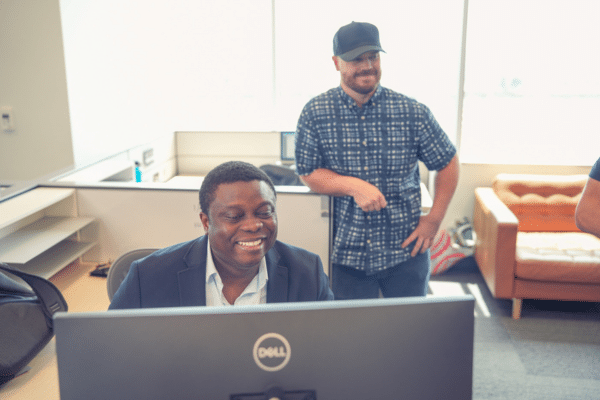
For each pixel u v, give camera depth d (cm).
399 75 741
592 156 408
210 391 73
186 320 71
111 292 157
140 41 404
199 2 462
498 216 323
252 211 97
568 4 561
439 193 215
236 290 112
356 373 74
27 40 320
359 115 204
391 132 204
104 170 265
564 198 366
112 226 229
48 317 144
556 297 317
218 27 474
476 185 396
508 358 284
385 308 74
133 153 329
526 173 389
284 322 72
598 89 645
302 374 73
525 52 646
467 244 389
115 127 375
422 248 213
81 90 336
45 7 314
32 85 326
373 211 207
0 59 325
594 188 184
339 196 211
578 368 274
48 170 339
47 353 154
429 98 746
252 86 501
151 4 420
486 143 498
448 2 392
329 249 227
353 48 192
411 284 216
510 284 321
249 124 459
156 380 72
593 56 636
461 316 76
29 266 203
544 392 253
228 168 98
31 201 209
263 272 112
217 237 99
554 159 402
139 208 226
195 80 474
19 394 134
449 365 76
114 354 71
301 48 607
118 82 376
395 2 566
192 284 109
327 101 207
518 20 473
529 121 658
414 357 75
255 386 73
